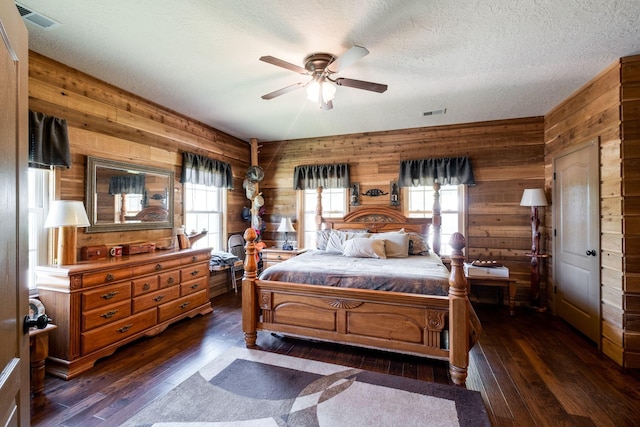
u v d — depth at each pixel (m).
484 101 3.56
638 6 1.90
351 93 3.31
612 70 2.62
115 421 1.84
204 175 4.33
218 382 2.24
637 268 2.45
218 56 2.54
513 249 4.20
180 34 2.22
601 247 2.77
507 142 4.22
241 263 4.77
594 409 1.96
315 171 5.12
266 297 2.83
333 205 5.20
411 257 3.68
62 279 2.35
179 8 1.93
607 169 2.69
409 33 2.21
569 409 1.97
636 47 2.37
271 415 1.88
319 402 2.01
